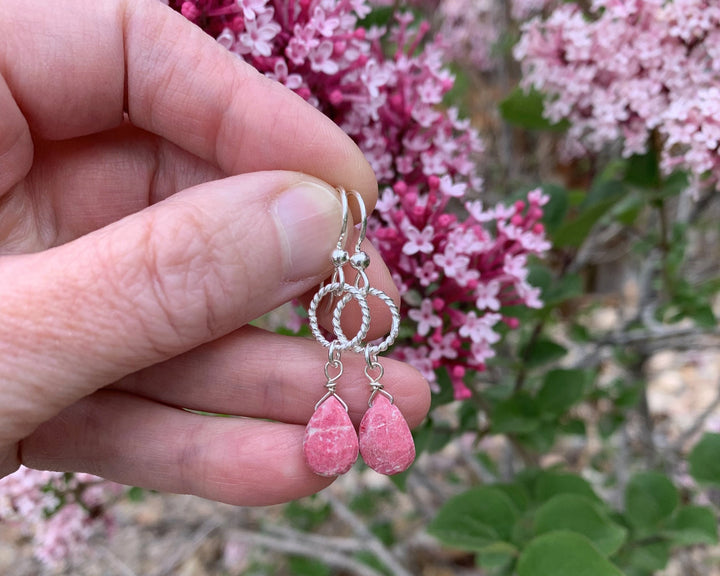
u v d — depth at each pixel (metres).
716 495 0.24
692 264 0.29
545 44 0.16
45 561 0.20
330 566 0.27
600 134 0.15
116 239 0.09
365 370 0.11
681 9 0.13
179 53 0.11
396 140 0.14
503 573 0.16
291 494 0.11
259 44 0.11
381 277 0.12
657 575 0.22
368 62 0.12
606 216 0.22
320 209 0.10
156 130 0.12
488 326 0.13
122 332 0.09
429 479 0.27
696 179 0.14
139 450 0.12
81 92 0.11
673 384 0.37
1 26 0.10
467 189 0.15
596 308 0.30
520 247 0.13
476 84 0.31
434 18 0.28
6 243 0.12
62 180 0.12
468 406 0.17
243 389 0.12
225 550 0.29
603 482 0.27
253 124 0.11
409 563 0.28
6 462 0.12
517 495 0.17
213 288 0.09
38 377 0.09
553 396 0.16
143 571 0.28
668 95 0.14
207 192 0.10
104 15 0.11
